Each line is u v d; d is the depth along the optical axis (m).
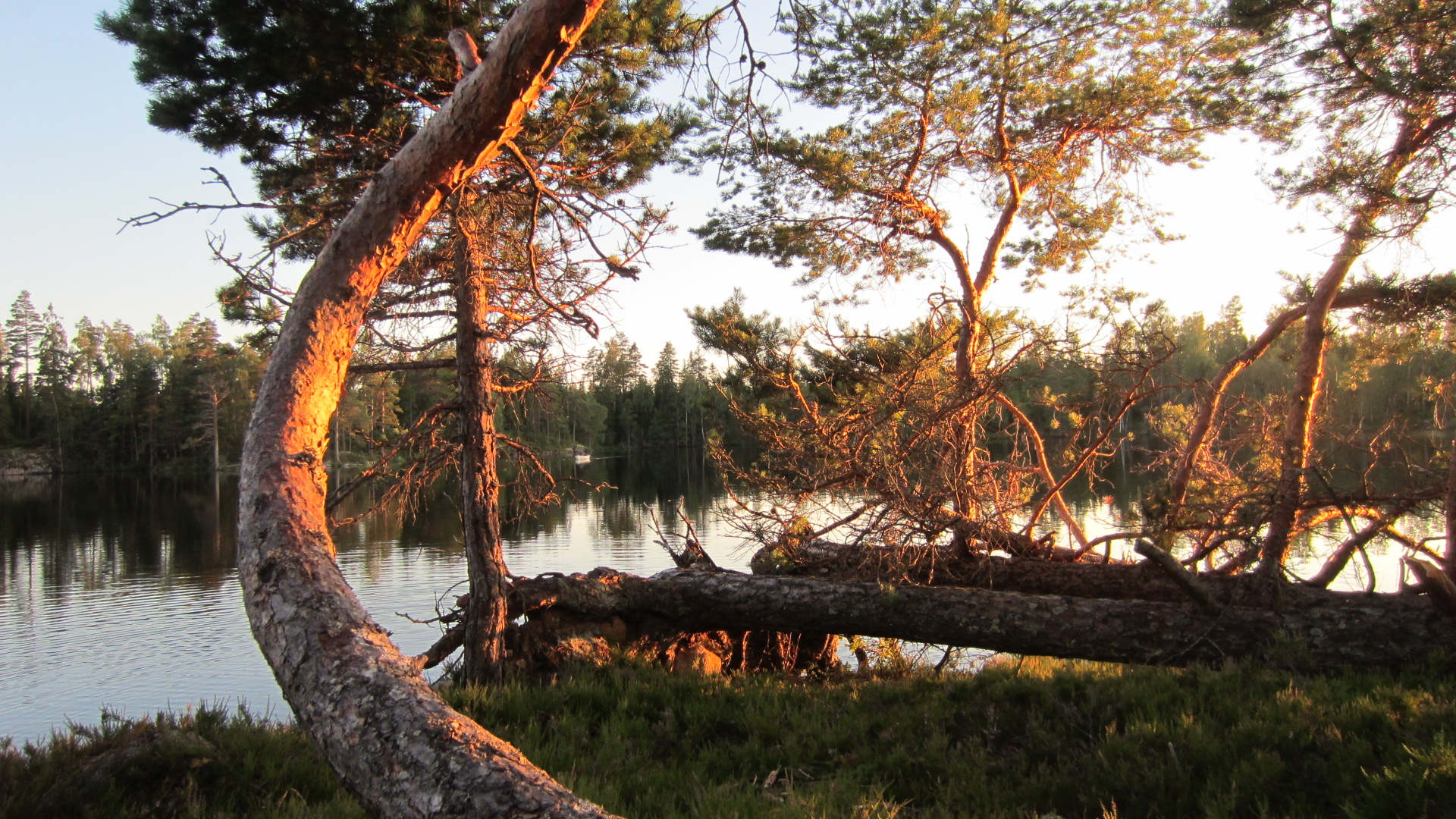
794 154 9.48
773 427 8.27
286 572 3.09
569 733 5.34
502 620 6.63
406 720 2.62
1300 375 6.90
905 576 7.41
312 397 3.74
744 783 4.67
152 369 77.38
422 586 16.95
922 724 5.43
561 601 7.00
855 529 8.09
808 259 10.86
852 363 8.19
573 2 3.55
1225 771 4.25
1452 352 7.67
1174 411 9.52
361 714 2.65
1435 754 3.92
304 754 4.85
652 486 40.03
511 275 7.52
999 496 8.10
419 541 23.45
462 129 3.80
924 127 9.66
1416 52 6.35
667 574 7.59
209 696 10.98
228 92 6.53
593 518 28.05
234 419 66.44
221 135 6.50
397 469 7.12
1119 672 6.16
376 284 4.05
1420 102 6.23
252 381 61.56
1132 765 4.42
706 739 5.47
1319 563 11.98
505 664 6.68
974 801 4.31
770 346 8.35
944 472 7.60
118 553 23.58
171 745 4.52
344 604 3.04
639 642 7.39
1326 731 4.45
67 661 12.75
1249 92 7.70
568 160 6.91
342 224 3.94
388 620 14.10
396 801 2.49
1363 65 6.50
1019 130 9.91
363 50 6.36
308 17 6.24
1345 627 5.66
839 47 9.18
